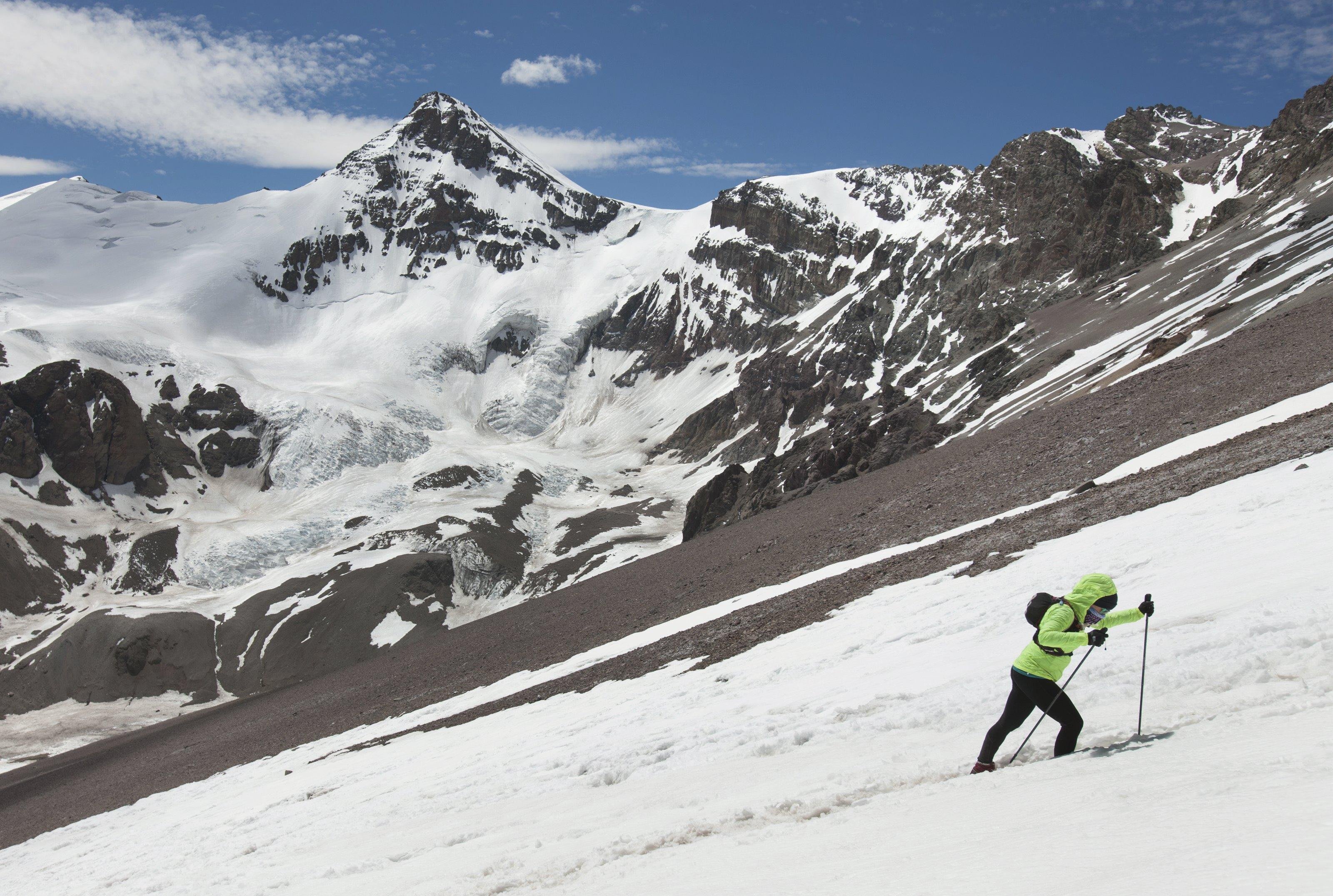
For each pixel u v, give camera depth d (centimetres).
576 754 1847
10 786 6981
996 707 1034
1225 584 1159
